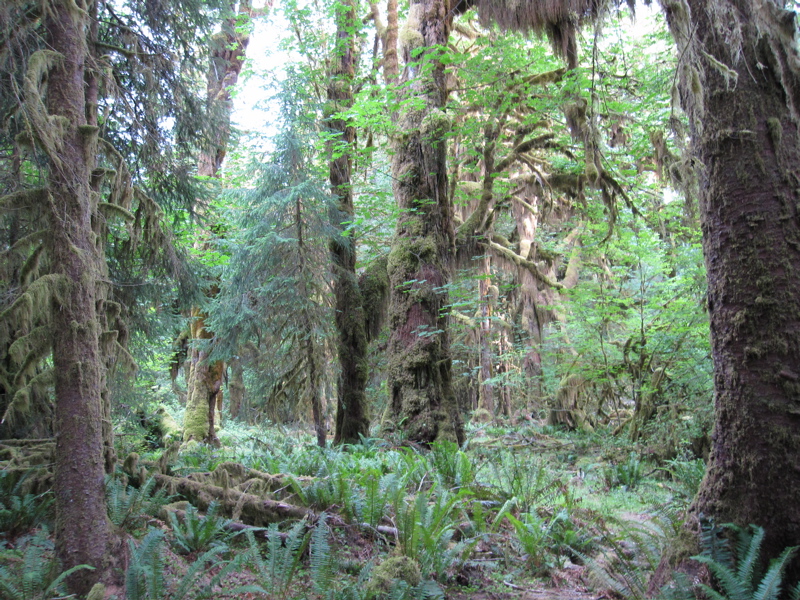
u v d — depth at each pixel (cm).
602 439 1455
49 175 511
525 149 1661
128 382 1013
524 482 831
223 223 1503
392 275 1266
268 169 1294
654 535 542
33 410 841
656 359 1405
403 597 442
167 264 933
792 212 419
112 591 459
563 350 1967
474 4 1310
